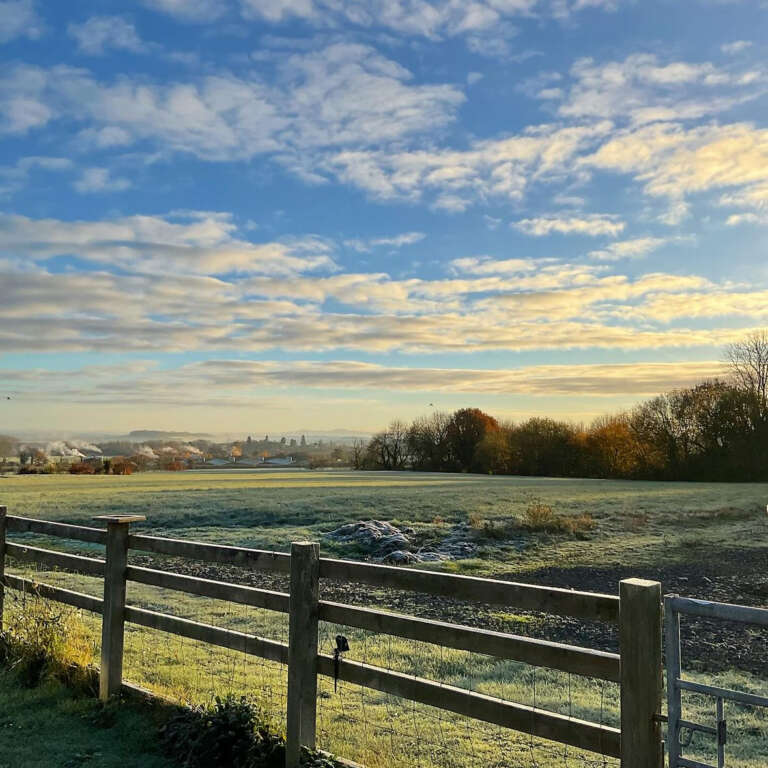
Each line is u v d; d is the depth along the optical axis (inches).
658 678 120.6
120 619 228.1
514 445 3299.7
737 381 2645.2
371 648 361.4
